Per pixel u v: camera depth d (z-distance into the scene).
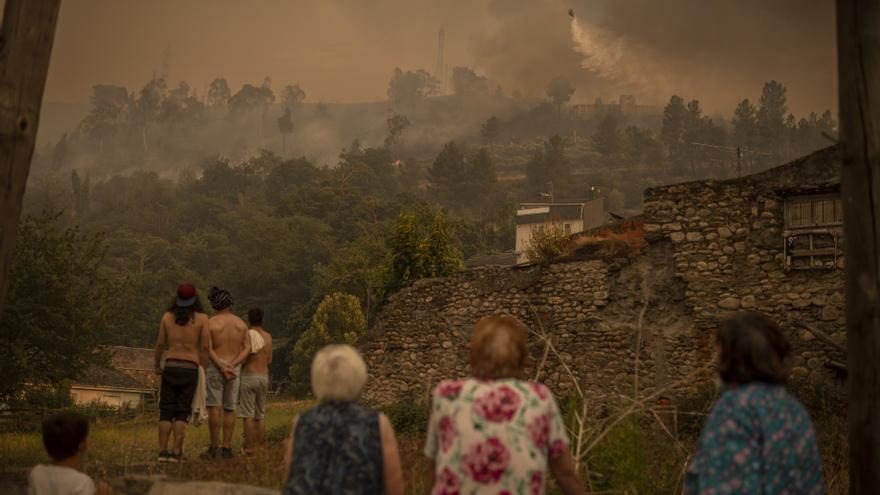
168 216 158.25
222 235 130.25
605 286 15.21
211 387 8.39
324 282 75.31
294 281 103.50
